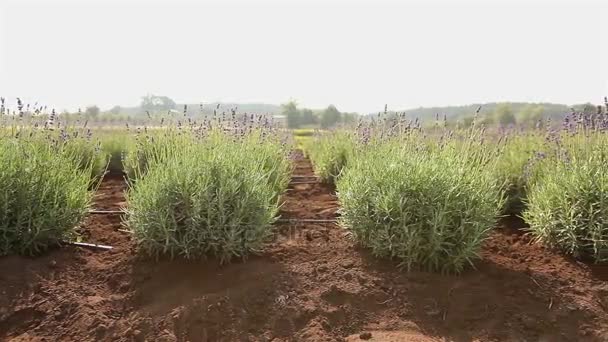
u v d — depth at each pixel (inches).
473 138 207.9
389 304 148.3
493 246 199.8
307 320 139.9
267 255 175.0
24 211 167.8
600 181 179.8
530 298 153.6
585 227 181.0
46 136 202.4
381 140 241.3
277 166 273.3
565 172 196.1
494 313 146.2
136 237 170.2
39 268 159.8
